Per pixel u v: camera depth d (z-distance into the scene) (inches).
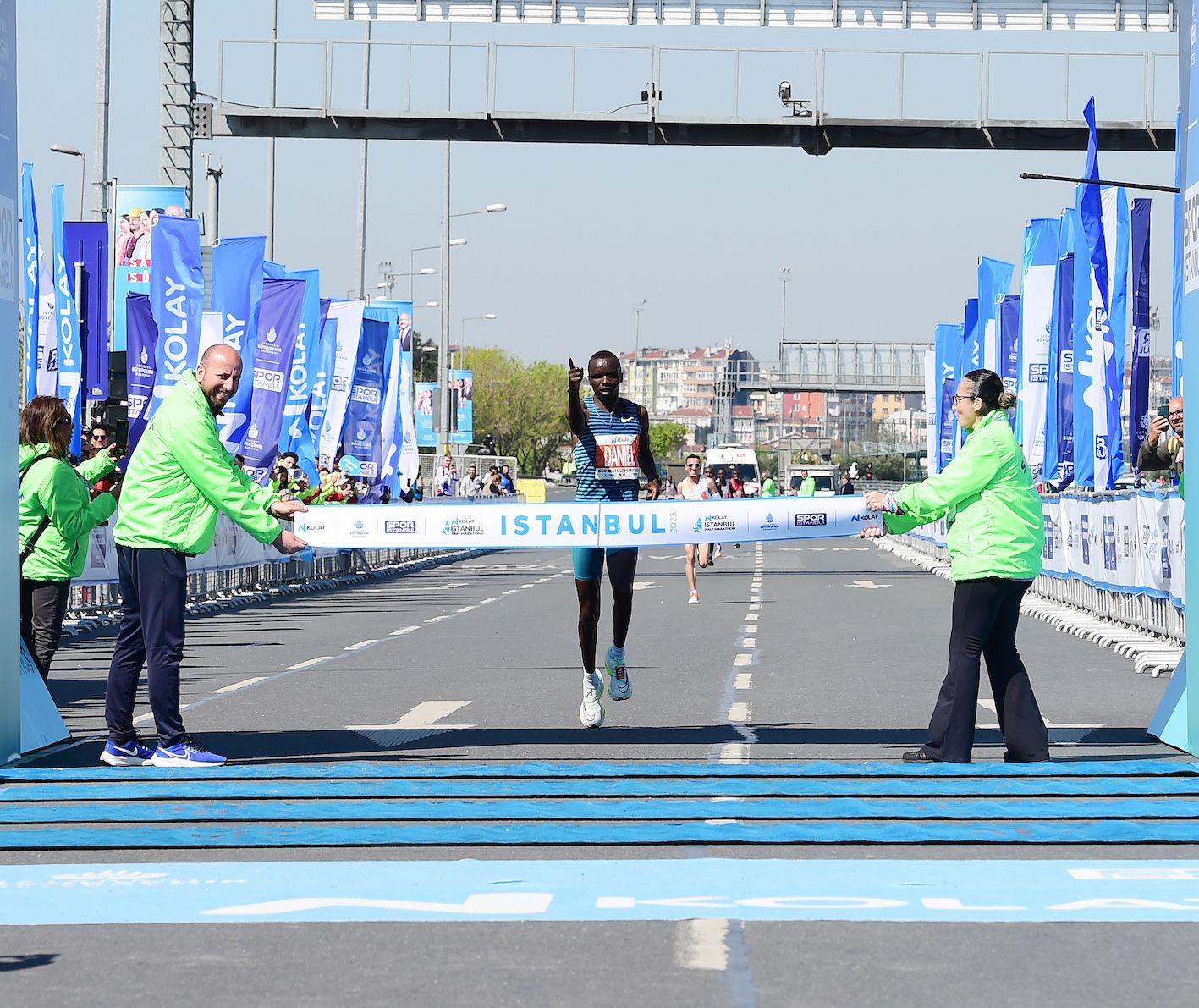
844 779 368.2
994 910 252.1
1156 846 299.3
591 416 445.4
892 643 780.6
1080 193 1000.9
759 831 306.8
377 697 567.8
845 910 252.1
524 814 325.1
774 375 5206.7
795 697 552.7
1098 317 1005.8
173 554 397.1
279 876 277.7
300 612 1083.9
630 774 373.4
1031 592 1192.8
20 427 496.4
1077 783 356.2
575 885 269.1
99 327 996.6
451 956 227.0
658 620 954.1
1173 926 242.5
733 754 416.5
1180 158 418.9
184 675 661.3
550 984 212.2
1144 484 1087.6
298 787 359.9
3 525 399.9
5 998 209.5
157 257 1002.1
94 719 516.4
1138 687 593.0
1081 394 1013.8
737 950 228.4
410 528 430.3
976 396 382.9
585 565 448.5
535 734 461.4
